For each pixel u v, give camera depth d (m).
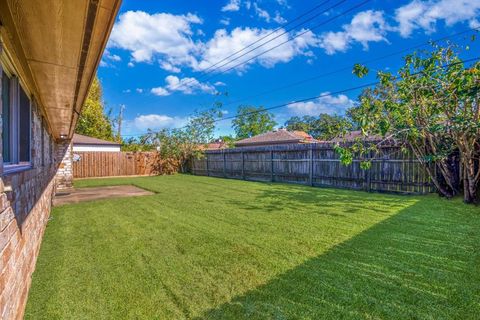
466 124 5.47
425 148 6.92
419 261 3.01
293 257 3.23
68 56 2.28
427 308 2.16
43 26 1.74
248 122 38.84
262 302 2.31
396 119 6.41
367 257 3.16
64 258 3.35
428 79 5.84
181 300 2.37
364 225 4.45
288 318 2.09
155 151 18.30
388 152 7.91
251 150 13.19
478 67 5.18
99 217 5.55
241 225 4.68
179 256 3.35
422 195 7.15
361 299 2.31
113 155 16.66
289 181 11.27
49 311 2.26
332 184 9.54
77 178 15.23
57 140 10.26
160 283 2.69
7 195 1.77
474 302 2.21
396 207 5.80
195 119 17.98
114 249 3.64
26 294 2.40
